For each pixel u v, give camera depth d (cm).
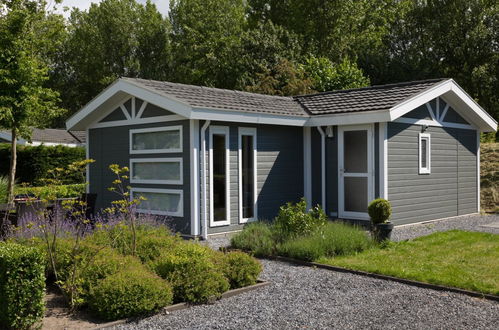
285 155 1232
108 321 512
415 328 486
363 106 1170
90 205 1095
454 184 1366
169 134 1095
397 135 1160
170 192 1081
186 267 584
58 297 608
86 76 4266
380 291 621
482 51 3139
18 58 1455
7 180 1798
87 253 626
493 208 1548
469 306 557
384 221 914
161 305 538
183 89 1160
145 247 705
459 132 1391
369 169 1145
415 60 3038
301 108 1309
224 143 1090
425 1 3441
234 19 4009
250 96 1299
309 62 2522
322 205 1248
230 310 548
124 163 1214
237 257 649
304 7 3481
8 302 465
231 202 1099
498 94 3083
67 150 2388
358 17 3409
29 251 483
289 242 843
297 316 524
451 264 736
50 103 1678
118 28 4203
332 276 700
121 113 1222
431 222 1266
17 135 1608
